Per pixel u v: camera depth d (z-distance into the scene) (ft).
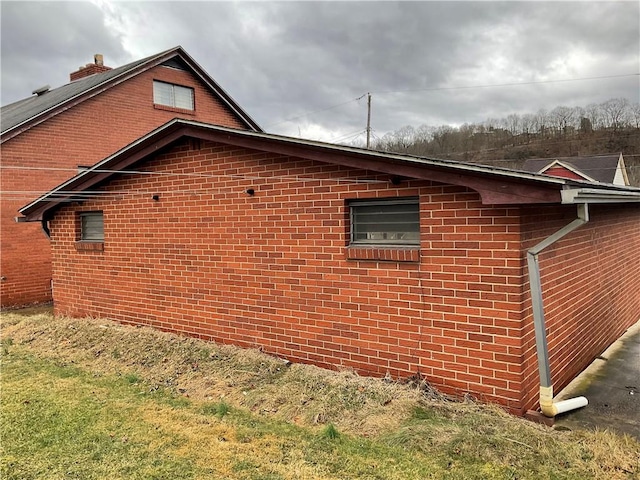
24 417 14.20
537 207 14.28
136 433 13.07
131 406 15.02
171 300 22.49
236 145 18.66
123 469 11.19
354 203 16.62
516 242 13.05
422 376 15.03
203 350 19.72
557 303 16.25
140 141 21.66
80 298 27.04
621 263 25.12
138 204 23.54
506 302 13.29
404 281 15.26
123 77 41.55
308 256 17.58
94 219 26.66
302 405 14.58
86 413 14.46
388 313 15.67
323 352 17.37
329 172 16.78
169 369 18.38
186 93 48.93
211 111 50.98
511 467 10.73
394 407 13.65
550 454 11.05
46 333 24.25
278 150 17.44
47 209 27.09
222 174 20.04
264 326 19.11
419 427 12.45
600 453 11.07
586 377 17.87
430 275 14.70
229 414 14.35
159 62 44.88
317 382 15.76
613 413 14.11
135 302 24.11
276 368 17.56
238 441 12.55
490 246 13.50
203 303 21.20
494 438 11.63
